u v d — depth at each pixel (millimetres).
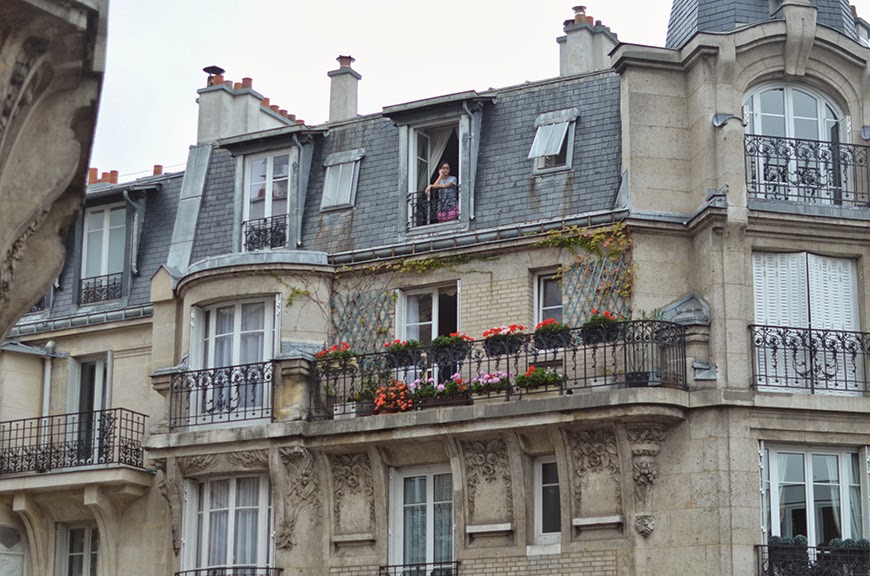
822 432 27688
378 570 29406
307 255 31281
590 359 28500
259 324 31438
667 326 27781
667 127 29500
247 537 30516
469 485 28984
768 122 29656
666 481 27422
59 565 33094
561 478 28078
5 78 13352
